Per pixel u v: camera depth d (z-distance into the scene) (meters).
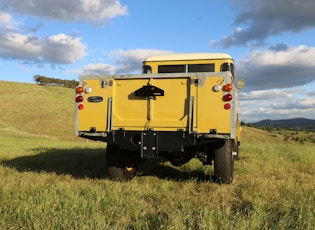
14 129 44.59
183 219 3.93
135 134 6.45
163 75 6.29
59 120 54.81
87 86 6.70
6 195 4.87
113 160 7.05
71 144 22.17
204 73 6.07
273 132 72.75
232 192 5.83
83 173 8.05
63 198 4.62
